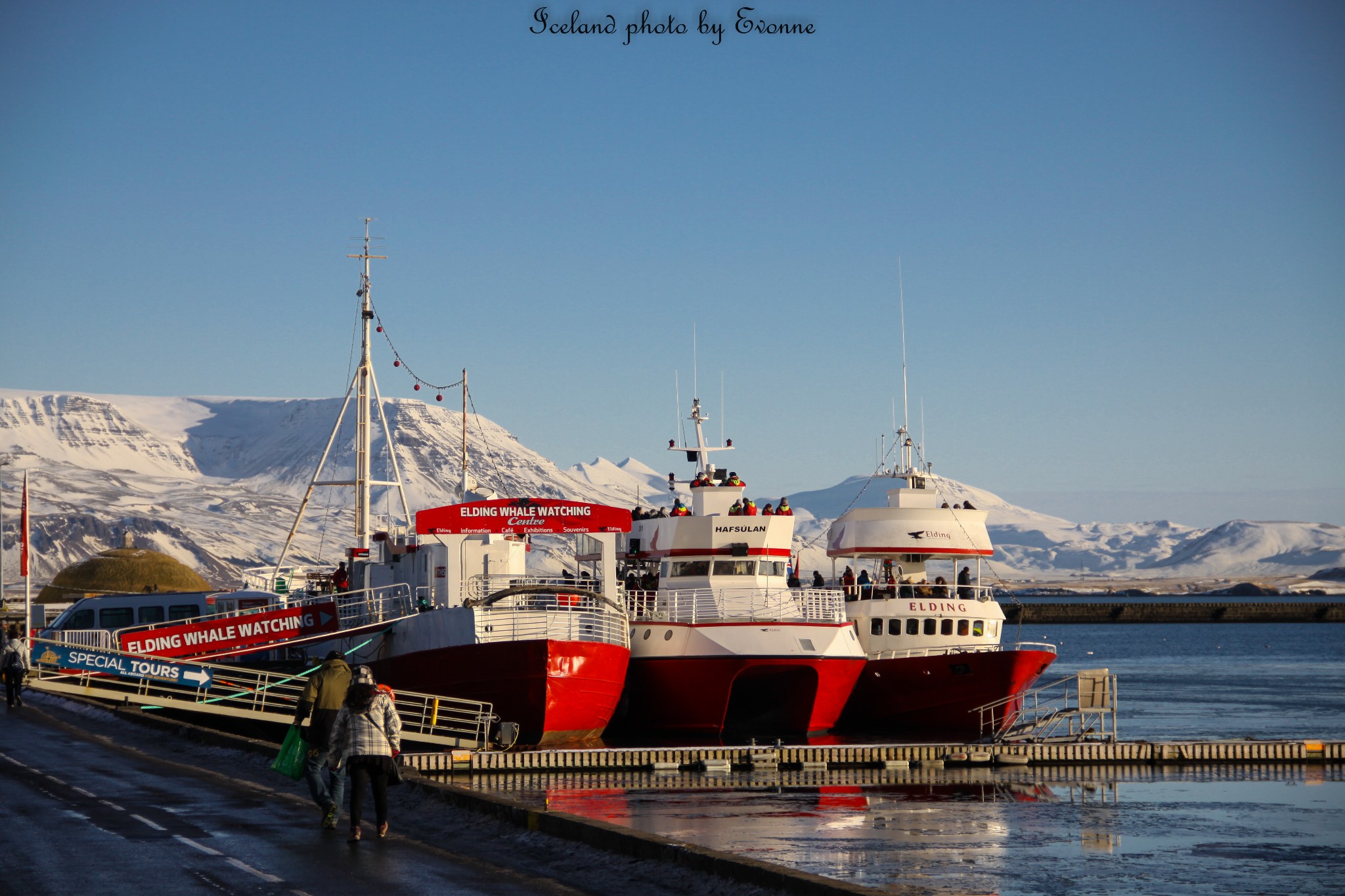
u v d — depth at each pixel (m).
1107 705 48.97
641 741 50.72
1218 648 181.00
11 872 18.59
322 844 21.08
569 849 20.45
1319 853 27.61
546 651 43.03
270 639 47.75
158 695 50.75
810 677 51.59
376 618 51.03
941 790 38.19
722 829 30.22
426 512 47.22
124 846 20.59
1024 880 24.14
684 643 50.84
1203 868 25.67
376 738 21.41
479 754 41.16
